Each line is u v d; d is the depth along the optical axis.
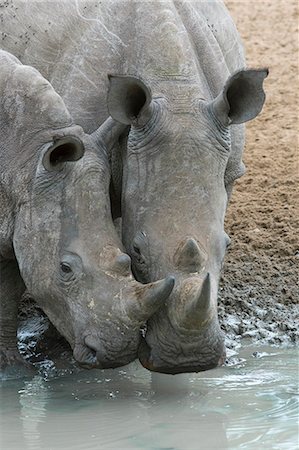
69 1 14.07
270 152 19.67
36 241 12.73
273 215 17.72
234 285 16.20
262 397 12.95
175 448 11.57
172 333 11.95
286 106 21.33
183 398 12.99
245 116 12.84
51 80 13.84
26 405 12.85
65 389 13.37
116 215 13.54
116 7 13.89
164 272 12.09
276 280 16.30
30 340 14.97
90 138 12.95
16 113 13.19
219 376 13.70
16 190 12.97
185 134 12.55
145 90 12.37
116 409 12.66
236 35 14.89
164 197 12.40
